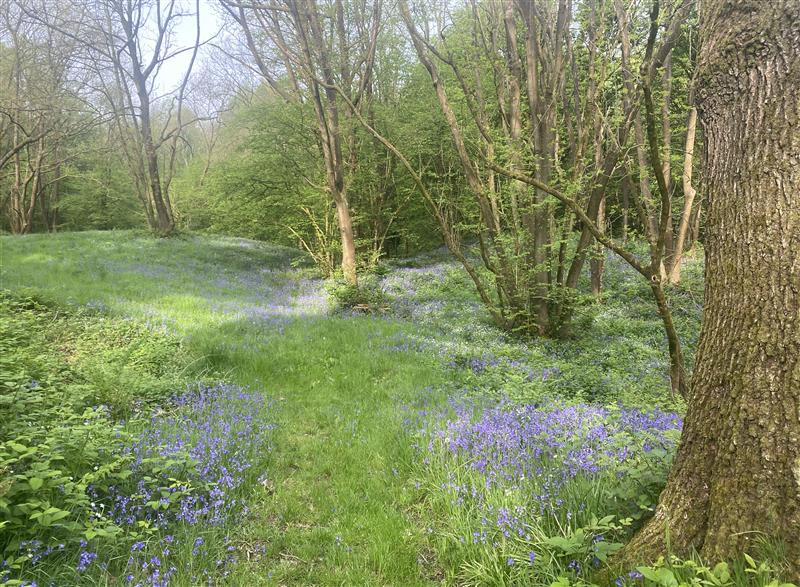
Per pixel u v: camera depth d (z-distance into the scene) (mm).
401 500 4867
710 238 3152
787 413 2654
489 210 12750
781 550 2551
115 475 4004
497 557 3658
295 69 18234
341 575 3750
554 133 13109
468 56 14125
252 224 27484
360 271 20359
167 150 52188
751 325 2816
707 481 2949
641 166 15055
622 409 6578
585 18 12867
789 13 2760
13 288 11688
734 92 2977
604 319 14656
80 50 27719
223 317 12508
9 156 25297
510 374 8492
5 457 3873
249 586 3537
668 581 2395
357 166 22672
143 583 3188
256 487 4934
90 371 6930
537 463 4941
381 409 7297
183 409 6617
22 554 3166
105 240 25984
